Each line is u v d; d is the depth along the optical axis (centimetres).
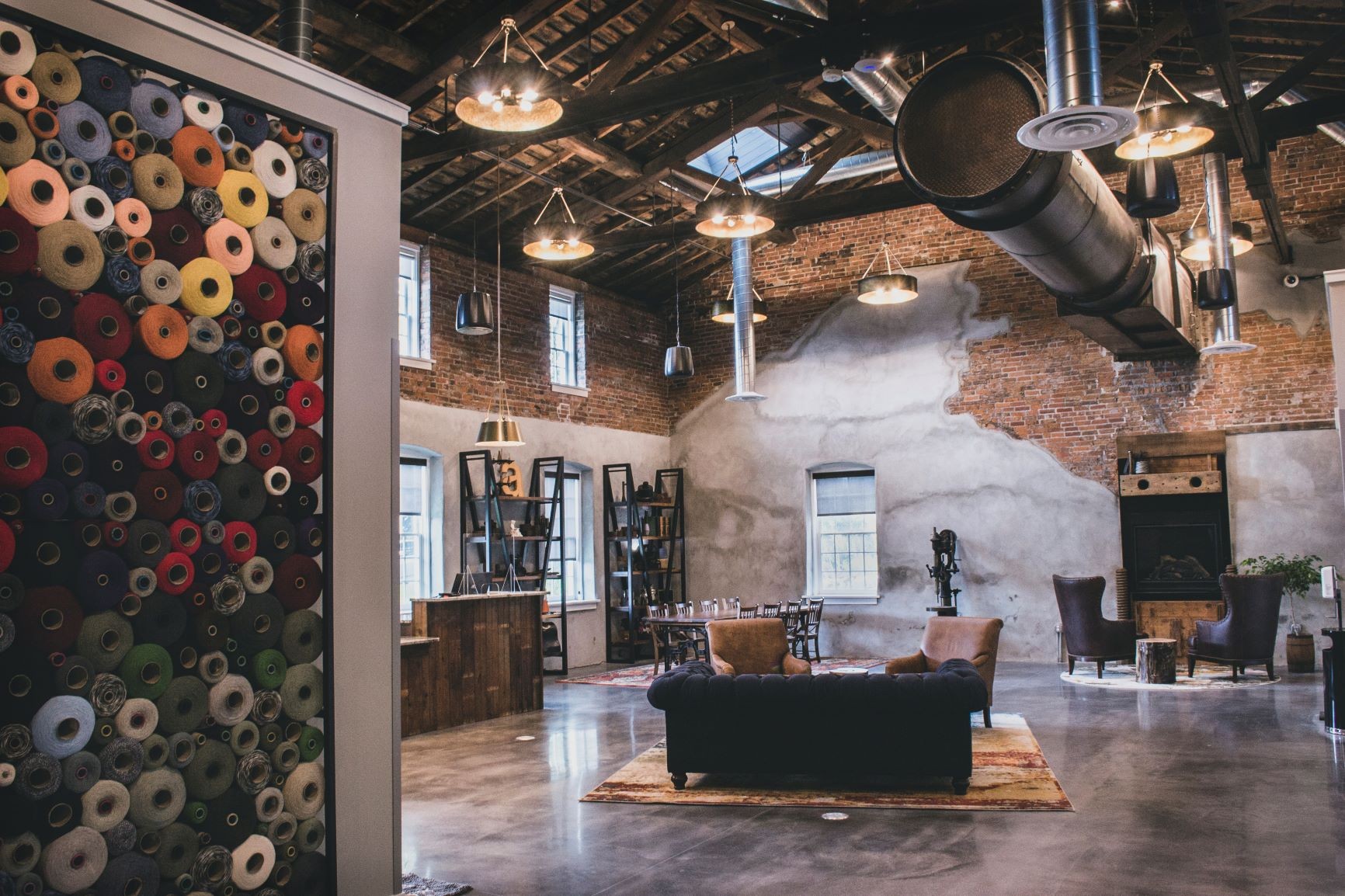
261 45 340
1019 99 555
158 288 308
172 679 306
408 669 821
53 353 283
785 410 1381
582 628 1281
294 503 343
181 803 306
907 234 1320
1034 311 1238
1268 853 455
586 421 1317
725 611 1169
